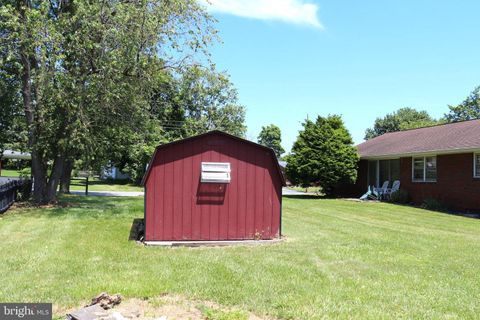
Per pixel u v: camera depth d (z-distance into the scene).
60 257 6.78
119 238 8.74
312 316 4.32
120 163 35.16
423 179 18.97
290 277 5.76
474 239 9.48
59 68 13.28
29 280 5.40
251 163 8.85
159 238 8.38
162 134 32.19
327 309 4.54
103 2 13.21
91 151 15.17
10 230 9.59
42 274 5.70
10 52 12.34
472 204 16.30
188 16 14.88
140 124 16.12
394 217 14.02
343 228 10.88
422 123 49.53
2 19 12.84
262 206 8.89
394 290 5.32
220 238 8.63
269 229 8.91
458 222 12.97
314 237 9.29
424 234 10.12
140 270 5.99
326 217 13.45
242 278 5.62
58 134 14.31
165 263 6.46
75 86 13.12
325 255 7.28
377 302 4.84
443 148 16.91
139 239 8.66
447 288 5.47
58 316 4.21
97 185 34.03
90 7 12.74
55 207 14.52
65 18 12.97
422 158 19.08
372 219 13.29
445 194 17.61
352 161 21.95
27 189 17.02
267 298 4.84
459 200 16.89
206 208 8.59
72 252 7.20
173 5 14.32
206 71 16.42
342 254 7.40
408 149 19.52
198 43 15.21
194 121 33.91
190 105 34.47
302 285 5.39
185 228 8.48
